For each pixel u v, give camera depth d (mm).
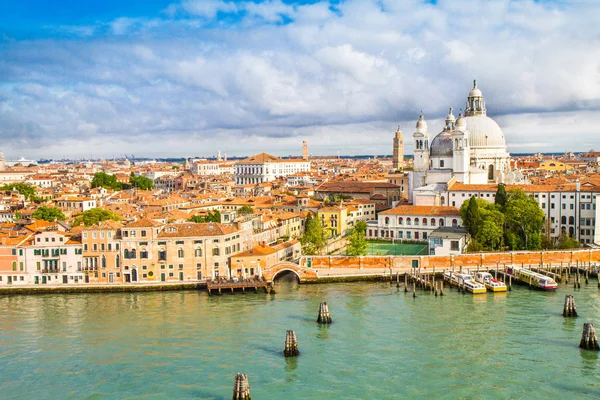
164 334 119750
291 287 160250
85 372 101562
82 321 129500
